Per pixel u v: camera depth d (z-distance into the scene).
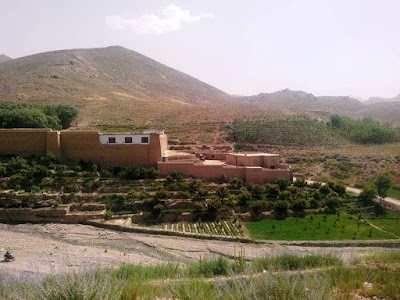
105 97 141.75
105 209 48.09
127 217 46.41
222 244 38.75
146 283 10.35
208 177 55.94
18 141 58.09
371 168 68.50
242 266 13.80
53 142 57.69
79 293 7.63
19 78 155.50
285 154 75.19
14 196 47.94
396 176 64.81
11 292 8.91
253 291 8.51
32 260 32.22
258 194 50.69
